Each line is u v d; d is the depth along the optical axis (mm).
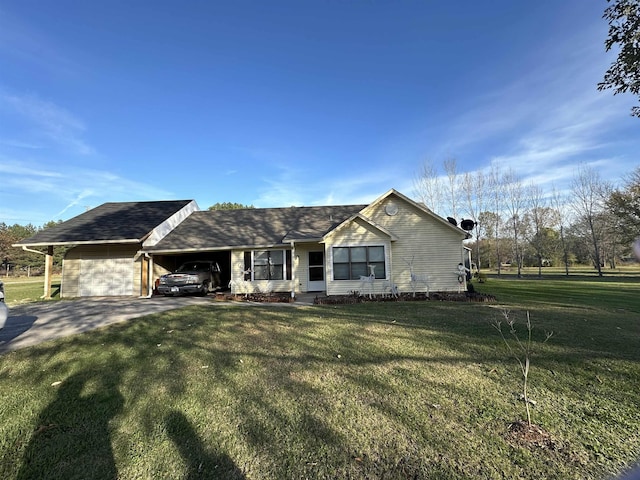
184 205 18922
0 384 4195
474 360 4832
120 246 15883
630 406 3348
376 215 14375
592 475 2287
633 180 25297
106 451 2713
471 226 17016
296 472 2398
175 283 14320
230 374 4422
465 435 2834
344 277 13719
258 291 15562
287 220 17828
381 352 5305
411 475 2328
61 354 5395
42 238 14562
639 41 7832
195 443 2803
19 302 12828
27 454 2697
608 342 5637
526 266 46344
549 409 3293
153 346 5824
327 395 3715
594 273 33125
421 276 14055
